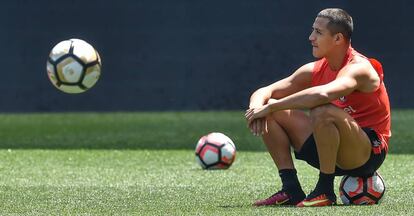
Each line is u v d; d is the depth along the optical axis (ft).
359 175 65.98
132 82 185.78
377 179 66.44
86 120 172.55
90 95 186.70
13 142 132.98
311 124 63.41
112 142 131.54
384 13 178.29
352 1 179.32
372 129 65.10
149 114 182.50
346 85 62.95
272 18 181.57
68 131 151.74
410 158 106.22
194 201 71.00
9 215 63.46
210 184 83.46
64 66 70.08
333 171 64.59
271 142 67.41
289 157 67.51
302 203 65.16
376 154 65.05
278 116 66.85
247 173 92.89
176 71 184.75
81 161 106.52
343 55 65.82
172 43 184.65
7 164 103.09
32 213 64.28
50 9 185.98
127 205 68.39
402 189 78.48
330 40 65.16
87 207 67.36
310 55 180.86
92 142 131.95
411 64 178.29
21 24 186.19
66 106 187.01
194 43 184.03
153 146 125.18
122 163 104.12
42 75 186.50
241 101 183.62
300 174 90.94
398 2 177.78
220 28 183.21
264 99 67.26
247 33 182.70
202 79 184.34
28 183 84.79
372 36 178.91
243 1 182.39
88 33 185.88
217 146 96.53
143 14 184.96
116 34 185.57
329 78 67.21
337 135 62.95
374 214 60.70
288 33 181.16
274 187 80.84
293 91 68.95
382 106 65.62
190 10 184.03
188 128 153.48
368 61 65.26
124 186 82.07
